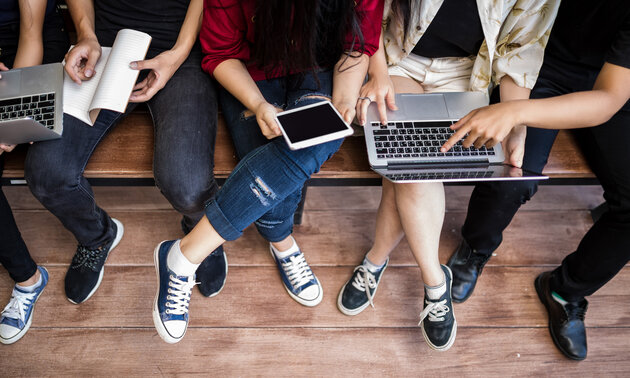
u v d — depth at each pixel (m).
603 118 1.15
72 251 1.59
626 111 1.30
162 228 1.66
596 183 1.37
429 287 1.35
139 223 1.66
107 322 1.45
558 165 1.34
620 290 1.58
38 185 1.17
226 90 1.31
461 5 1.21
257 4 1.07
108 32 1.36
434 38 1.31
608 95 1.14
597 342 1.47
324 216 1.72
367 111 1.28
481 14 1.21
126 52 1.23
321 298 1.51
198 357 1.40
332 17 1.16
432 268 1.32
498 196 1.30
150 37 1.27
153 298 1.50
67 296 1.46
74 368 1.37
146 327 1.45
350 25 1.16
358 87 1.24
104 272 1.55
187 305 1.28
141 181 1.30
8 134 1.09
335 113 1.10
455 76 1.40
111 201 1.71
